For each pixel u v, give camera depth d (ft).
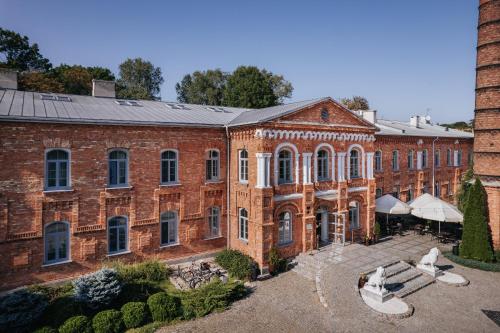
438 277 59.62
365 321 44.57
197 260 66.95
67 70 158.20
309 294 52.80
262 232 60.49
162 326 43.91
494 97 68.28
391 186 97.30
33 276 51.19
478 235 66.23
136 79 203.10
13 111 50.24
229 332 42.37
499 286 56.34
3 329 39.27
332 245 70.44
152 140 61.57
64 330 39.42
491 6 68.44
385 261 62.95
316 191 68.80
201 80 189.47
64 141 53.06
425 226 90.94
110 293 45.29
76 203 54.24
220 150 69.97
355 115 74.33
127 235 59.77
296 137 65.46
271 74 180.65
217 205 69.77
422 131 113.19
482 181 70.28
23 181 50.06
